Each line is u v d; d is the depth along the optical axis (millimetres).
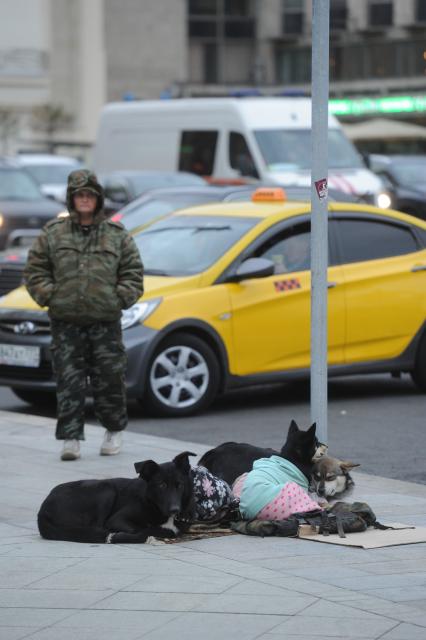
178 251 15773
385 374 18734
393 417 15211
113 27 83312
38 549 8805
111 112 34906
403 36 79938
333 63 83188
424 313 16438
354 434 14148
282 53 86000
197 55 85812
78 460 12188
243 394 17000
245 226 15758
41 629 7094
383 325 16141
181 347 14914
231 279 15242
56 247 12086
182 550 8711
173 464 8969
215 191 20531
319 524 9109
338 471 9453
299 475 9438
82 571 8188
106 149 35000
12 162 31375
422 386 16688
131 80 84000
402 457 12898
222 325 15078
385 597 7520
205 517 9250
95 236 12133
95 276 12070
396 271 16266
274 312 15430
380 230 16406
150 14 84062
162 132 33094
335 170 30453
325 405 10664
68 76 77812
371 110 62719
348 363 15938
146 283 15195
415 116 62250
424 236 16719
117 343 12320
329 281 15711
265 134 30656
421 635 6816
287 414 15453
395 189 36969
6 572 8203
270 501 9164
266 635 6871
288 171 30203
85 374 12312
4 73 74812
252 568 8203
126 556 8562
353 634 6848
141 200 20781
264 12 85562
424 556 8523
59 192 40812
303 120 31344
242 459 9773
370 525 9375
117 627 7090
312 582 7855
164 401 14914
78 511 9070
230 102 31375
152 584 7859
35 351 14820
